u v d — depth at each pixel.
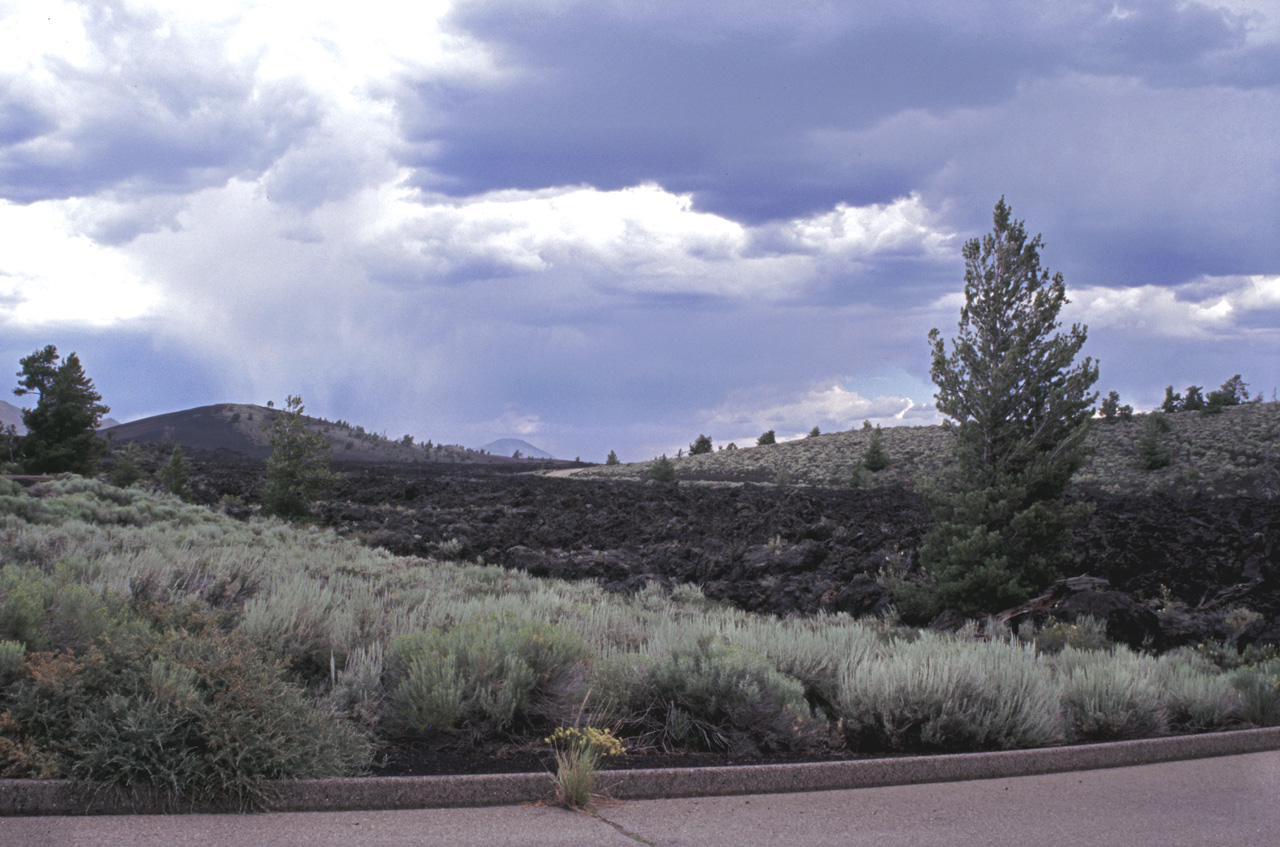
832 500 43.34
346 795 4.68
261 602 8.48
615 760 6.04
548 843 4.19
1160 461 59.41
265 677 5.30
